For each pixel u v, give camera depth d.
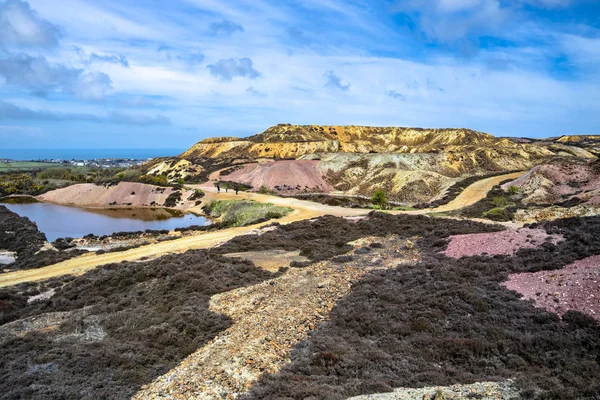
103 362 14.22
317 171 117.56
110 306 21.89
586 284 15.57
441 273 20.72
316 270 23.84
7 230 51.53
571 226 24.00
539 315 14.73
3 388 12.12
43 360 14.36
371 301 18.36
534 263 19.83
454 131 195.00
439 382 11.33
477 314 15.89
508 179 76.75
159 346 15.98
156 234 56.44
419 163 119.56
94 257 39.62
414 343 14.34
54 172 144.12
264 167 116.50
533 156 133.38
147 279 26.28
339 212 58.38
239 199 78.25
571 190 55.97
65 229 63.31
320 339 15.02
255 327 16.52
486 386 10.55
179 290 22.86
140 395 12.06
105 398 11.73
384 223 37.06
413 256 25.67
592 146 190.38
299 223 43.25
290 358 13.87
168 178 135.12
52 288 29.31
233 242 37.00
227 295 20.94
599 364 11.72
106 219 72.56
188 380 12.46
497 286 18.09
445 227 32.47
